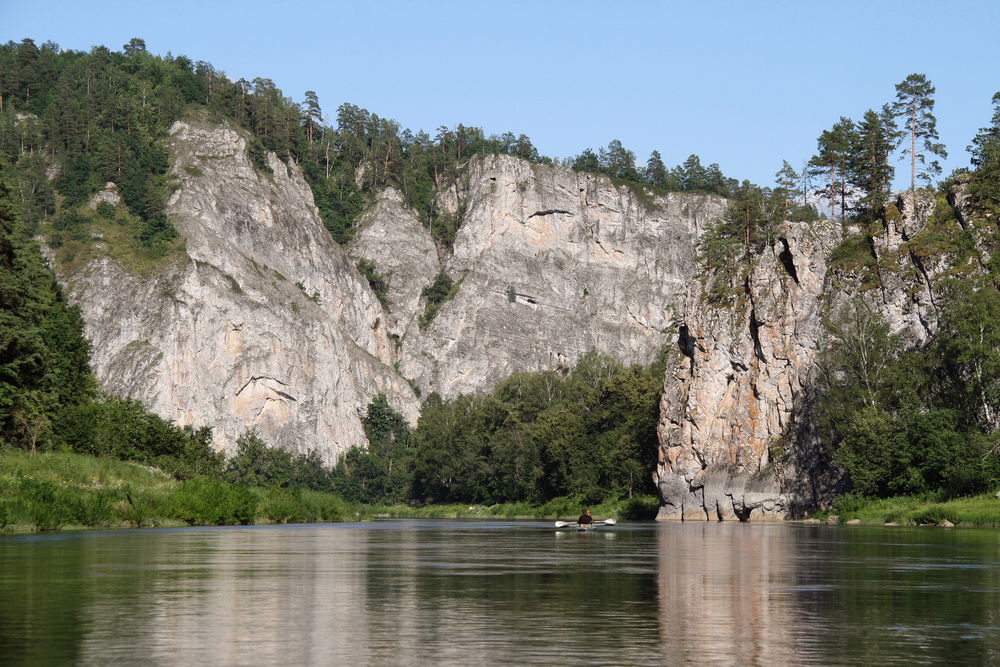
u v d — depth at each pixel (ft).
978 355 320.29
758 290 399.85
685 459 408.67
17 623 74.49
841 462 335.88
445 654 62.54
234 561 133.18
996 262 353.72
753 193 516.32
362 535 230.07
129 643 66.03
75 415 309.63
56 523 215.51
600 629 72.54
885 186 492.95
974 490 298.56
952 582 106.93
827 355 362.94
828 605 86.22
